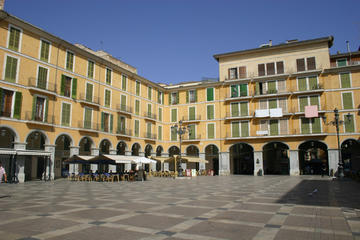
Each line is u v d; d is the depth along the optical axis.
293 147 37.88
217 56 43.84
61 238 6.11
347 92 36.38
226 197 13.19
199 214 8.79
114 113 36.97
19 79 26.28
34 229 6.86
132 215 8.62
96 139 33.91
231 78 42.97
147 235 6.36
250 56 42.25
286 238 6.12
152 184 22.36
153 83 44.16
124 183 23.75
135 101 40.75
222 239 6.06
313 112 37.03
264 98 40.31
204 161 37.66
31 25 27.20
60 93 30.03
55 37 29.56
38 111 27.84
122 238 6.12
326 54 38.09
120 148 42.25
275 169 50.91
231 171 45.03
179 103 46.00
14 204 10.95
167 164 45.47
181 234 6.45
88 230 6.79
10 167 24.41
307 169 43.59
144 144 41.72
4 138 29.69
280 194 14.41
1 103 24.80
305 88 38.34
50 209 9.70
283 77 39.62
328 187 18.52
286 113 38.47
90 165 34.25
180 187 19.20
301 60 39.31
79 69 32.56
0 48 24.98
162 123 46.19
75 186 20.44
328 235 6.35
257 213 8.95
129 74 39.88
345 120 35.91
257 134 39.84
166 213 8.95
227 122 42.03
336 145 35.78
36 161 32.91
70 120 30.86
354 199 12.31
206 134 43.22
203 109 44.00
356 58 37.91
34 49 27.83
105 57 39.12
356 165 39.78
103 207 10.15
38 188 18.67
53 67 29.55
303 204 10.83
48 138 28.33
